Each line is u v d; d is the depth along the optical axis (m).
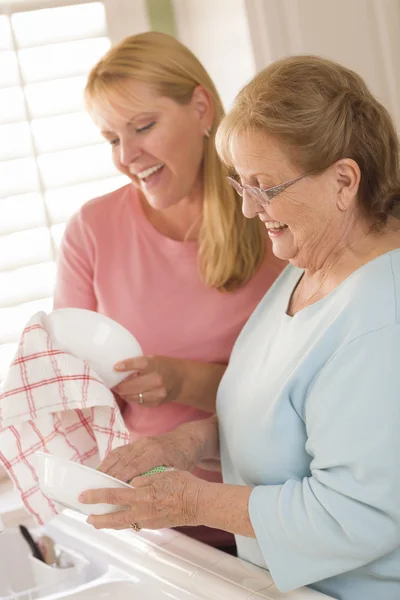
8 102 2.25
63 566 1.44
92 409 1.50
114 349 1.47
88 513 1.24
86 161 2.30
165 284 1.74
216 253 1.67
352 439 1.09
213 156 1.66
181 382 1.63
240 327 1.71
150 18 2.32
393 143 1.20
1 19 2.22
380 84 2.17
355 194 1.16
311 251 1.21
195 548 1.35
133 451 1.36
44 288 2.29
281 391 1.20
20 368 1.44
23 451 1.49
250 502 1.17
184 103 1.63
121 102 1.59
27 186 2.26
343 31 2.12
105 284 1.77
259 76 1.19
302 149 1.12
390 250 1.18
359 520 1.09
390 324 1.10
